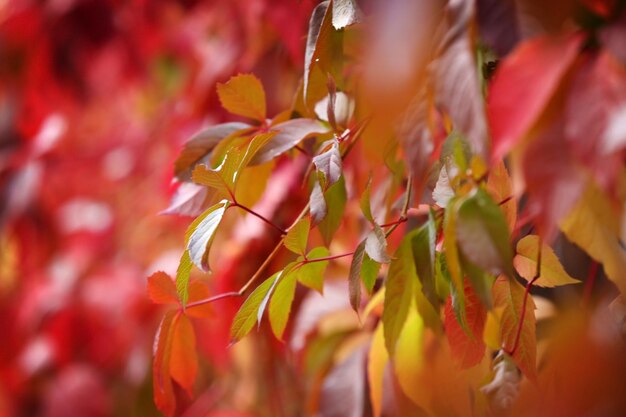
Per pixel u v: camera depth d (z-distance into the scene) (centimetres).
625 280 92
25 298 215
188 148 102
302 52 127
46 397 206
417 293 96
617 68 81
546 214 81
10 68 214
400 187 107
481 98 81
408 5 83
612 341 93
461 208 84
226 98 102
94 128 247
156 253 204
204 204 100
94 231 221
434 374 103
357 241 115
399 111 84
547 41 82
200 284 97
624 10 82
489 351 100
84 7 190
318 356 131
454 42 83
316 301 129
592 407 91
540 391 96
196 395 182
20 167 197
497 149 81
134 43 202
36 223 213
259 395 156
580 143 80
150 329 204
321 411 123
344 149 96
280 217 130
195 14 190
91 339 208
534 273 95
